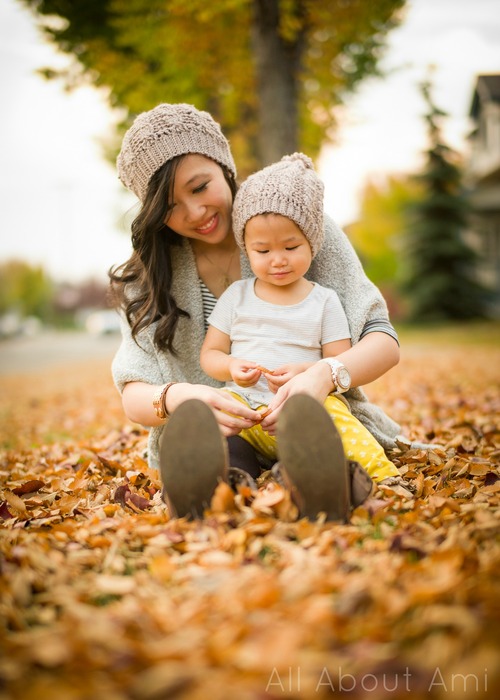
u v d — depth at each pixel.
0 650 1.51
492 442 3.90
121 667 1.42
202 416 2.19
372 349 2.77
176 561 2.00
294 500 2.20
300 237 2.75
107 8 10.14
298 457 2.15
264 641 1.47
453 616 1.49
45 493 3.12
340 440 2.15
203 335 3.17
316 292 2.87
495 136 26.31
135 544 2.18
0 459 4.65
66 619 1.64
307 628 1.51
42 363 20.00
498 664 1.32
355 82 12.06
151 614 1.64
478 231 25.06
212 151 2.92
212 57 10.27
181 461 2.20
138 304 3.04
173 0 8.52
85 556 2.07
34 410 8.58
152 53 10.48
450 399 6.33
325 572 1.81
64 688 1.36
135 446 4.28
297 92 9.29
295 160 2.99
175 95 10.82
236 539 2.04
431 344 15.56
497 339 15.60
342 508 2.18
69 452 4.52
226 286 3.19
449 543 1.96
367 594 1.63
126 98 11.09
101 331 37.94
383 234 33.06
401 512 2.39
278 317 2.80
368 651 1.45
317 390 2.51
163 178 2.84
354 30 9.91
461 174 22.97
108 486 3.12
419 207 22.81
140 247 3.01
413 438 4.07
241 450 2.63
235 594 1.70
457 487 2.72
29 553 2.01
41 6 10.95
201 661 1.44
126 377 2.97
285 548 1.98
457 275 22.94
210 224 2.95
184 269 3.15
